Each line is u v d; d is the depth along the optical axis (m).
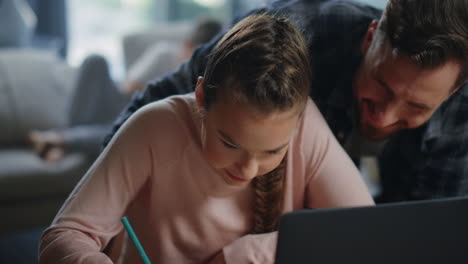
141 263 0.94
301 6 1.19
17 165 2.37
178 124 0.88
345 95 1.15
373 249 0.62
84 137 2.45
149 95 1.13
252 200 0.92
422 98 0.90
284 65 0.69
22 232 2.52
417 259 0.64
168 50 3.32
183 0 5.19
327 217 0.59
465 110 1.14
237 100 0.68
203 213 0.90
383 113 0.97
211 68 0.73
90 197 0.83
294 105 0.69
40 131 2.71
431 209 0.62
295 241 0.60
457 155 1.17
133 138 0.86
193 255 0.94
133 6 5.24
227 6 5.09
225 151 0.74
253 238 0.87
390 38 0.92
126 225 0.75
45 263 0.78
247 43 0.70
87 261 0.76
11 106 2.67
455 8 0.86
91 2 5.11
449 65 0.87
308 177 0.94
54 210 2.41
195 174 0.88
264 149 0.71
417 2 0.88
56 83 2.83
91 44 5.20
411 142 1.24
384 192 1.40
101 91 2.53
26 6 4.46
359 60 1.16
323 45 1.16
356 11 1.21
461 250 0.65
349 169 0.95
